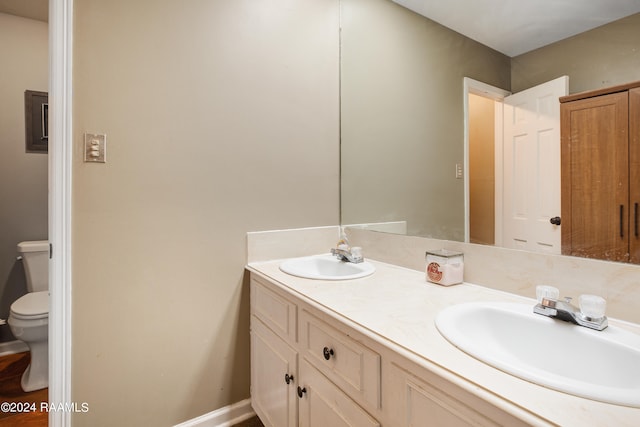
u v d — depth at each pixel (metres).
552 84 0.95
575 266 0.91
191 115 1.38
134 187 1.27
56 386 1.14
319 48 1.75
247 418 1.55
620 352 0.67
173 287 1.36
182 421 1.40
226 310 1.49
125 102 1.24
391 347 0.70
